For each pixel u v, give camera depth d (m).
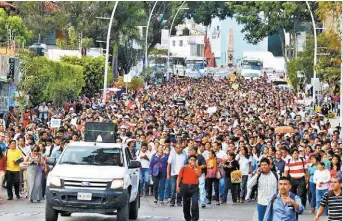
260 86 120.00
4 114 50.97
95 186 23.67
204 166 31.23
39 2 93.75
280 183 17.41
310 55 91.62
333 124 64.50
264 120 54.22
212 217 28.53
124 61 114.31
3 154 31.30
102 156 25.03
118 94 85.44
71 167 24.20
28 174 31.41
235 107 71.44
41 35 92.62
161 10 125.25
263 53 167.62
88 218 26.83
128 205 24.53
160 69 131.88
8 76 51.38
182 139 32.94
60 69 57.06
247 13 123.44
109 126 34.72
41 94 54.66
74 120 46.56
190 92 101.81
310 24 121.62
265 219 17.56
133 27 101.56
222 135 38.19
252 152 34.34
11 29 73.88
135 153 35.25
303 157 32.41
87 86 76.25
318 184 29.22
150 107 66.88
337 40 53.91
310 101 78.62
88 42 88.81
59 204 23.58
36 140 38.38
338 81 66.38
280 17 121.44
